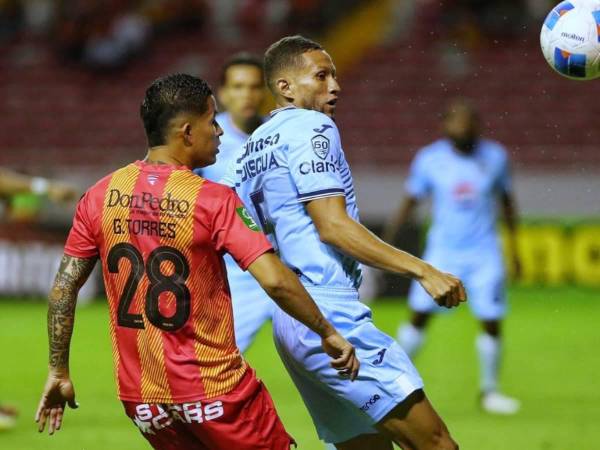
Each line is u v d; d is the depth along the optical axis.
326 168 18.06
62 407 17.59
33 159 87.19
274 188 18.73
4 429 30.70
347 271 18.56
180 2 100.31
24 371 43.66
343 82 93.06
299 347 18.53
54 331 17.19
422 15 96.25
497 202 39.88
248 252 16.27
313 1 96.75
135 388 16.69
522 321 58.16
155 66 97.69
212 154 17.52
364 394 18.19
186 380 16.41
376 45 95.19
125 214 16.69
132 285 16.64
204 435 16.61
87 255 17.12
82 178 76.19
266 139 18.91
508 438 29.78
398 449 27.52
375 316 58.66
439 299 17.20
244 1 100.44
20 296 70.25
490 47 92.00
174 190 16.59
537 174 71.12
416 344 37.41
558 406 35.12
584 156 80.31
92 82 96.88
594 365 44.00
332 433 19.67
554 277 65.19
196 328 16.45
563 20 21.50
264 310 25.53
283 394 37.44
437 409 34.78
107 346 50.06
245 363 17.09
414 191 39.94
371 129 88.56
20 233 70.44
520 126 85.56
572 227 65.12
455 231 38.31
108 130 92.56
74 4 99.56
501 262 38.00
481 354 35.53
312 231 18.50
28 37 100.62
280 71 19.56
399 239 65.75
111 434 30.27
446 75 91.44
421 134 87.69
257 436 16.73
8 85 97.12
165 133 17.14
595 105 86.19
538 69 89.12
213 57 97.81
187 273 16.45
